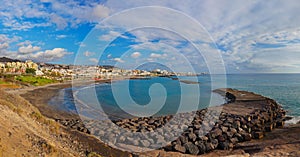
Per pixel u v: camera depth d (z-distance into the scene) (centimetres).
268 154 1105
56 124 1223
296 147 1184
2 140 627
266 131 1698
